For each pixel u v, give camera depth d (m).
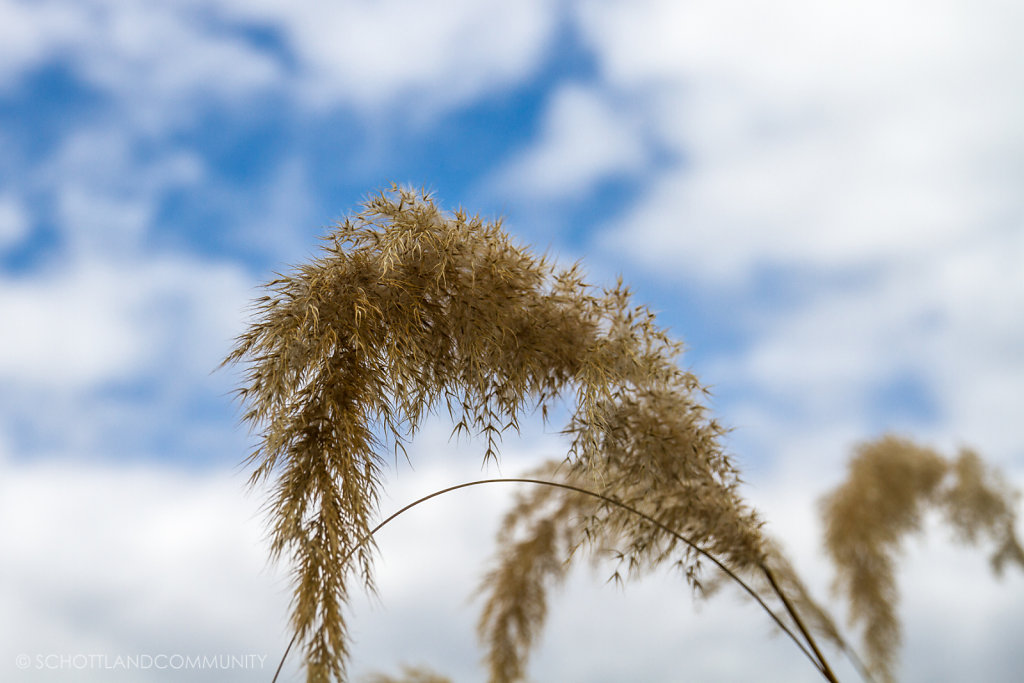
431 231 1.53
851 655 2.01
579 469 1.72
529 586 2.85
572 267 1.70
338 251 1.49
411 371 1.46
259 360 1.33
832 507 3.58
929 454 3.64
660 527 1.86
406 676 1.95
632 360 1.68
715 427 1.82
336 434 1.33
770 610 1.75
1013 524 3.37
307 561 1.21
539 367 1.63
